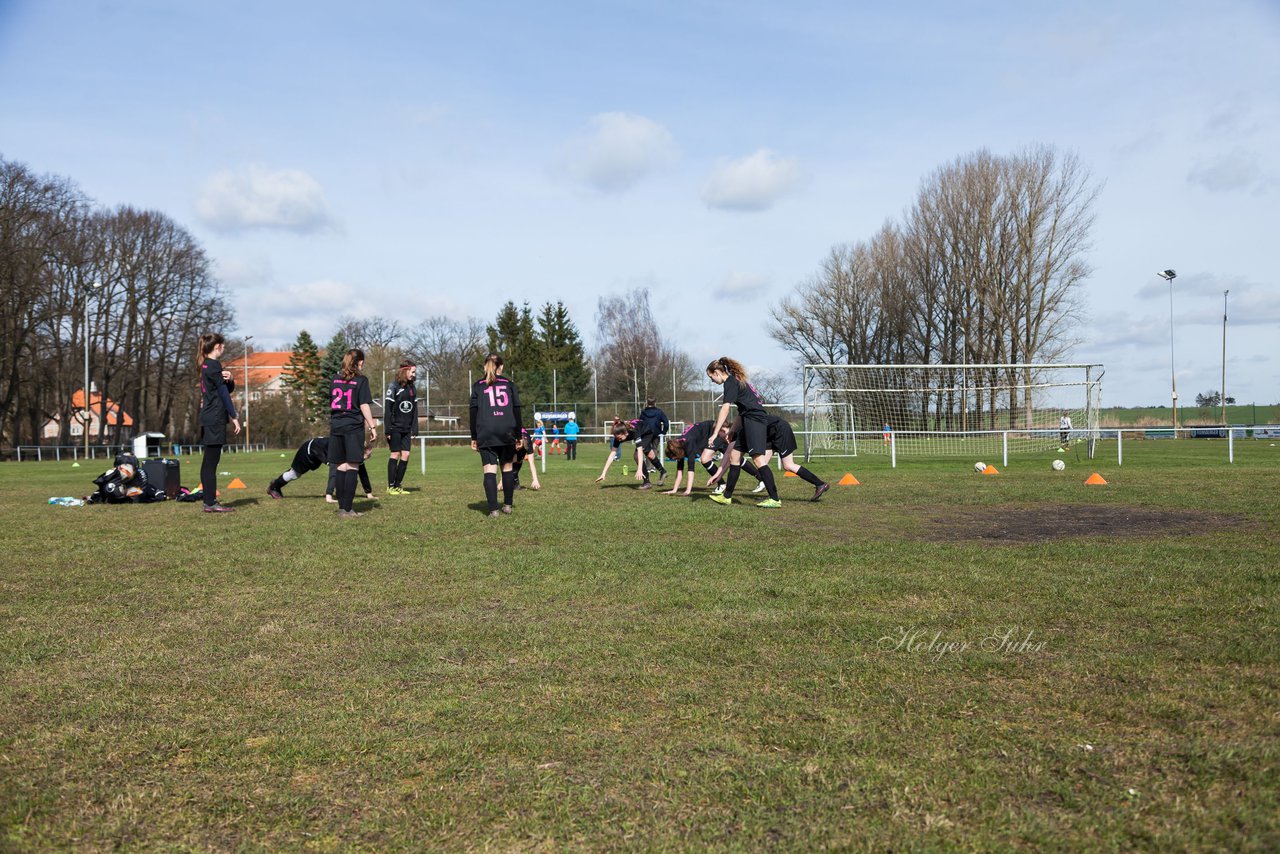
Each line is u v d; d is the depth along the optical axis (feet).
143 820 8.14
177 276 167.43
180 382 181.37
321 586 18.60
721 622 14.89
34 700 11.37
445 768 9.11
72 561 21.88
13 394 143.13
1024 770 8.72
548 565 20.66
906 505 34.09
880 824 7.74
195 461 108.37
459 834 7.79
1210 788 8.23
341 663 12.92
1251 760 8.77
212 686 11.89
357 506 35.06
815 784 8.55
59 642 14.20
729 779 8.71
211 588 18.48
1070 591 16.69
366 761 9.34
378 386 197.36
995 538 24.63
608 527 27.68
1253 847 7.18
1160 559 20.07
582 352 266.77
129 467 38.42
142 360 169.37
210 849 7.61
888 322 172.14
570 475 56.65
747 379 34.22
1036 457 83.66
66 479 64.44
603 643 13.70
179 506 36.19
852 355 185.16
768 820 7.88
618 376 209.15
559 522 28.94
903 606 15.81
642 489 43.37
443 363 287.89
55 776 9.05
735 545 23.44
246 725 10.41
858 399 97.35
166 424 185.06
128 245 161.89
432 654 13.30
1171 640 13.08
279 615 16.01
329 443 31.63
